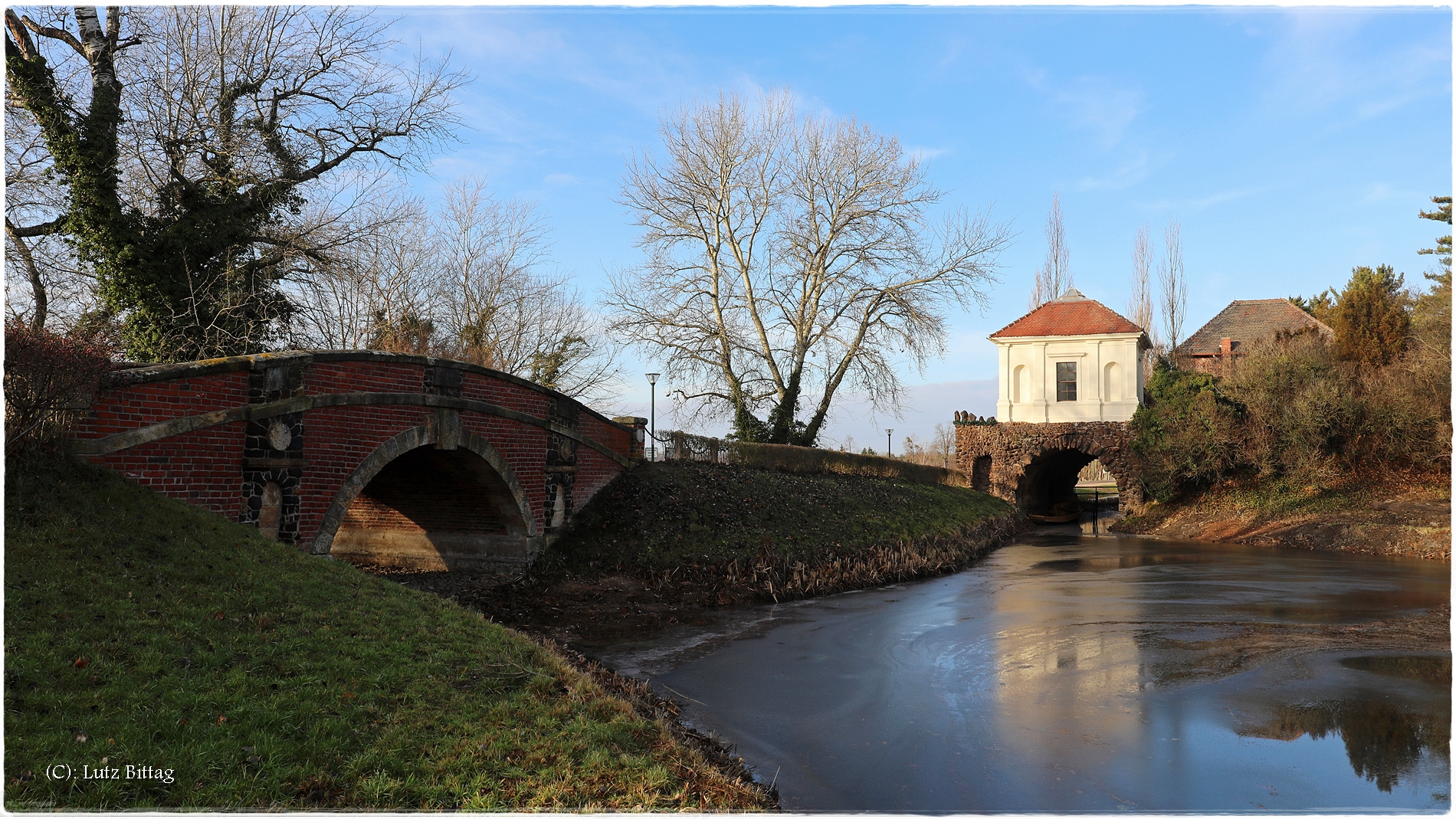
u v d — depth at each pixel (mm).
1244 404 36312
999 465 41812
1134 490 38750
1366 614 16453
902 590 20250
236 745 6145
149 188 20438
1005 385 42219
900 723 9984
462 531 20234
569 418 21359
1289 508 32906
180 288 19500
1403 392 32375
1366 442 33469
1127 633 14969
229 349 20234
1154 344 55531
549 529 20359
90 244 18469
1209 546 29812
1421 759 8609
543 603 17016
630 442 24906
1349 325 38500
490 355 33062
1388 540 27156
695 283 40312
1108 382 40438
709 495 24031
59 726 5848
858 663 12969
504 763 6730
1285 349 37062
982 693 11289
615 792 6531
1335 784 7969
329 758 6305
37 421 9656
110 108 18625
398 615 9891
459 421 17141
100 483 10266
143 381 11195
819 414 41406
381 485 20047
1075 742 9219
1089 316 41531
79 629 7254
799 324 41031
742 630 15484
